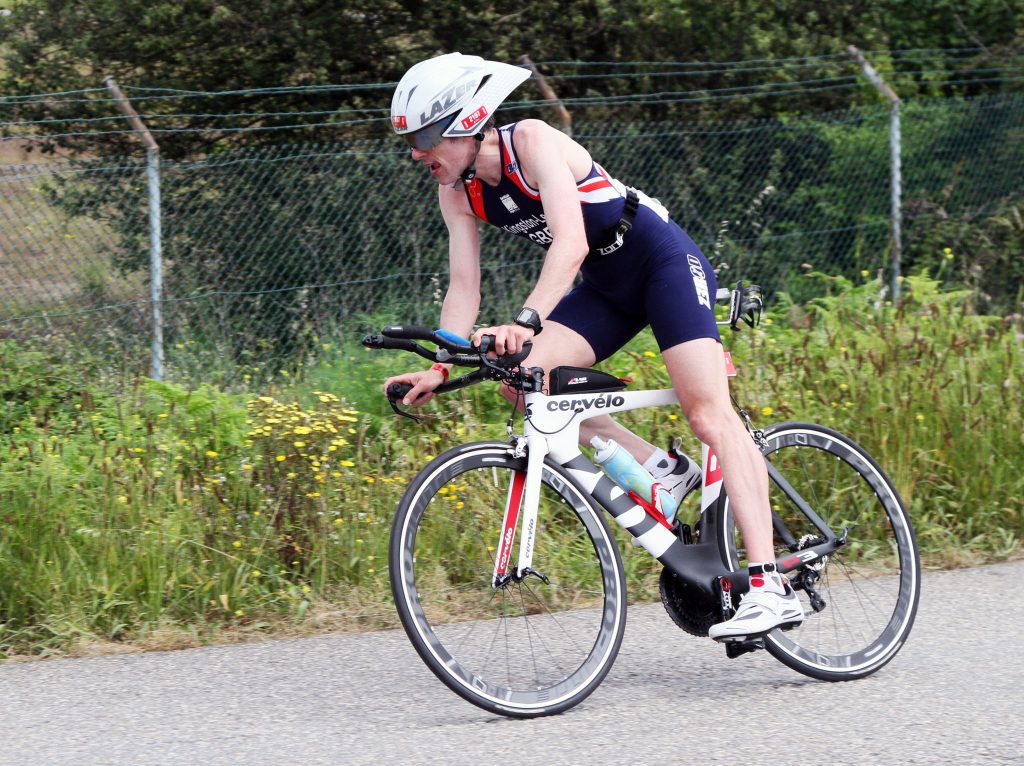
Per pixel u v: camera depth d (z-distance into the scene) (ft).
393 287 96.73
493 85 39.91
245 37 131.13
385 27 135.95
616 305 43.62
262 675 44.34
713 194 114.83
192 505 56.24
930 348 73.10
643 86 142.82
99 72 132.87
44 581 50.80
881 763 34.88
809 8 150.00
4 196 88.12
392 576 38.88
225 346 88.99
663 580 43.39
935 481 63.87
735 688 42.32
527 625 43.24
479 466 40.52
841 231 118.21
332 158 96.53
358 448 61.00
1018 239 122.11
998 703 40.06
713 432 41.73
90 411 70.90
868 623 44.88
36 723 39.24
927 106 130.00
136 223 91.15
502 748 36.52
